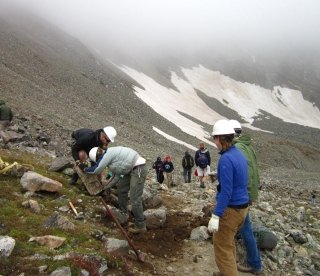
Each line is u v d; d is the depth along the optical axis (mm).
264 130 135750
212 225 7188
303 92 191750
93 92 71500
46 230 8367
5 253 6793
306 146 103062
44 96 48281
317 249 11758
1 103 20078
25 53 68312
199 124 103062
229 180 7180
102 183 11305
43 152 17203
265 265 9656
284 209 17641
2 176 11164
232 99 163625
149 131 65375
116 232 9555
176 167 39469
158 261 8711
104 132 10578
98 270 7105
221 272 7828
